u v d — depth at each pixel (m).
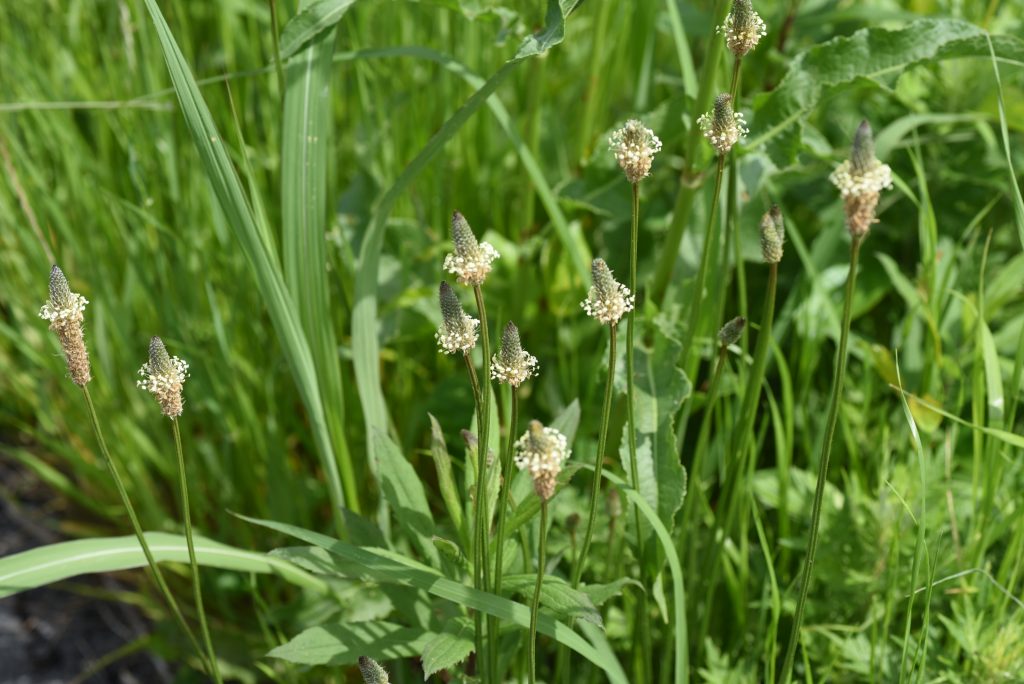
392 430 0.96
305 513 1.01
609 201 0.99
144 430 1.11
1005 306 1.05
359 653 0.83
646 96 1.12
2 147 1.00
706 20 1.12
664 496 0.86
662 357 0.88
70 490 1.09
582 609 0.79
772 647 0.86
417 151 1.09
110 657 0.99
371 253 0.91
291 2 0.93
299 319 0.89
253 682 0.98
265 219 0.89
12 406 1.25
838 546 0.91
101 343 1.02
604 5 1.00
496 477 0.83
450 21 1.08
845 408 0.98
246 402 0.99
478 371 1.01
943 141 1.10
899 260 1.11
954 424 0.93
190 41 1.14
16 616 1.06
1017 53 0.86
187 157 1.06
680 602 0.81
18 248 1.13
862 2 1.14
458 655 0.80
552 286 1.04
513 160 1.20
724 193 0.97
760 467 1.02
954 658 0.87
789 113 0.89
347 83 1.16
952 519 0.90
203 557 0.83
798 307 1.02
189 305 1.05
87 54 1.13
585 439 0.98
